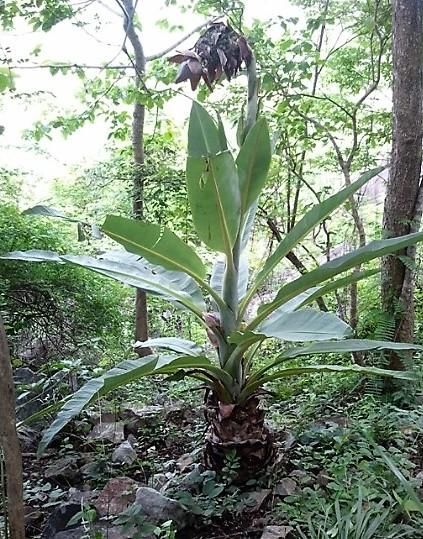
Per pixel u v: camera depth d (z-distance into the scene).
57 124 4.18
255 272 3.51
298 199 4.53
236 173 1.93
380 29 3.92
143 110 4.45
